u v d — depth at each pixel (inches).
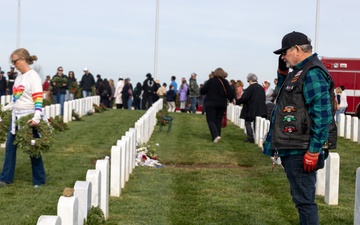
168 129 896.3
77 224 263.1
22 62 423.8
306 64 257.4
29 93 421.4
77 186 293.6
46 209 363.6
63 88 1263.5
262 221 348.8
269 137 266.1
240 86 1123.3
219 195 426.0
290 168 258.1
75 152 642.8
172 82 1547.7
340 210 382.0
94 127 949.2
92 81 1409.9
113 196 413.4
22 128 416.5
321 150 256.1
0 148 639.8
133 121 1078.4
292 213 370.3
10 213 352.8
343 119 931.3
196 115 1294.3
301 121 253.0
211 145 738.8
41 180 438.0
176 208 380.2
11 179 438.6
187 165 589.9
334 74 1370.6
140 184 463.5
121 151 431.8
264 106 779.4
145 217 352.8
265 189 451.2
